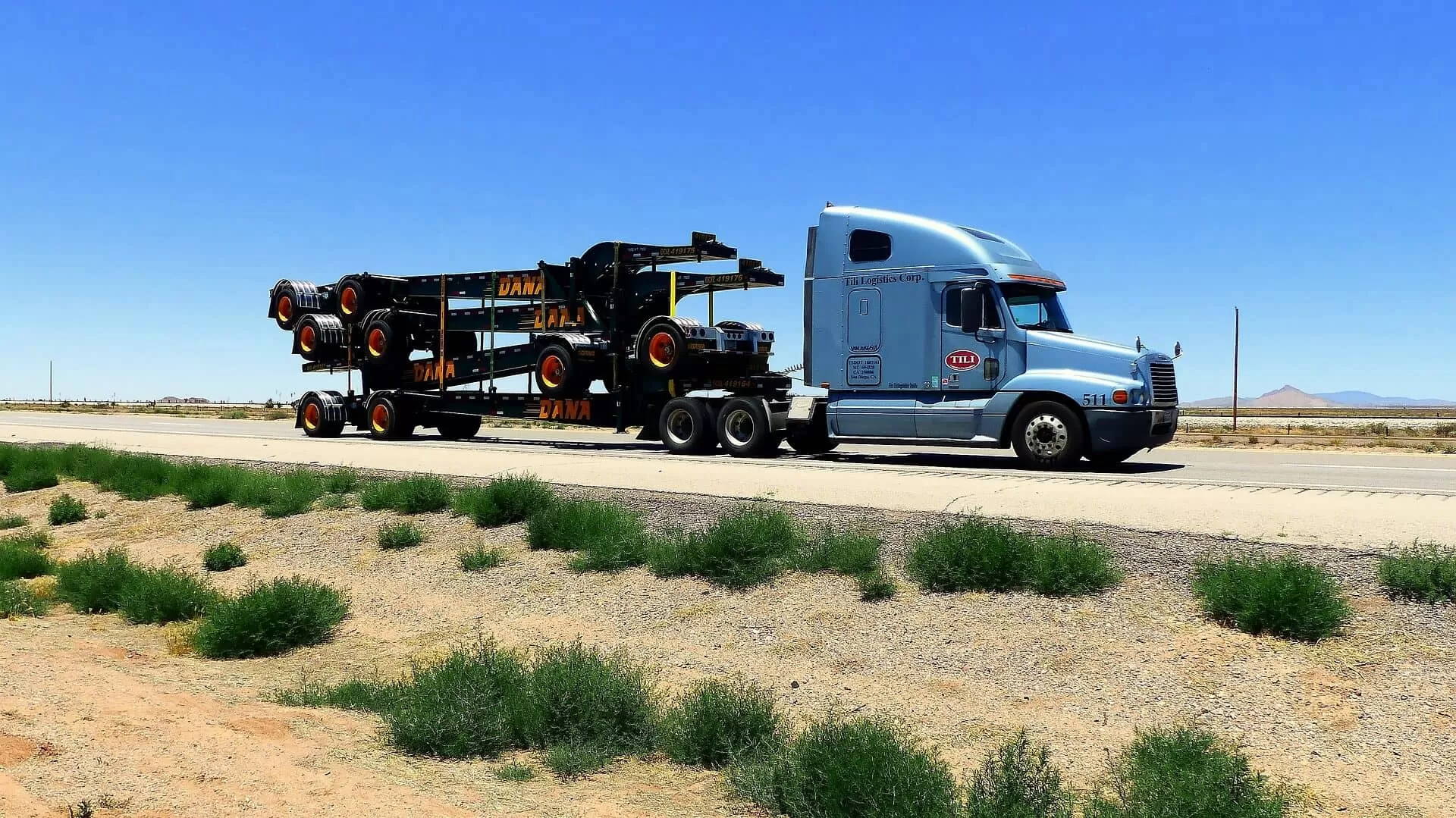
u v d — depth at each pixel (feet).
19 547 42.14
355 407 88.22
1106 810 16.60
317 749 18.67
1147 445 49.29
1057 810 16.56
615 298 71.56
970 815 16.67
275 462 58.44
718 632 28.35
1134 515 32.09
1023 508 34.27
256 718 20.29
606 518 36.83
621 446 74.69
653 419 69.10
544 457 57.67
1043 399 50.98
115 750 15.90
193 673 26.66
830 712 20.56
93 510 51.70
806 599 29.27
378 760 18.84
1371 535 27.63
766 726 21.04
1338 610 22.90
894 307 54.65
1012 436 51.34
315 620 30.78
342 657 29.01
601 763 20.61
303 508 45.57
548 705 21.83
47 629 31.12
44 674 21.07
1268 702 20.72
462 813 15.69
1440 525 28.63
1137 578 27.07
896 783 17.40
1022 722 21.33
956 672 24.16
